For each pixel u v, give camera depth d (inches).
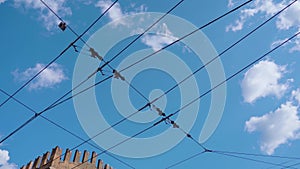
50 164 1070.4
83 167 1144.2
